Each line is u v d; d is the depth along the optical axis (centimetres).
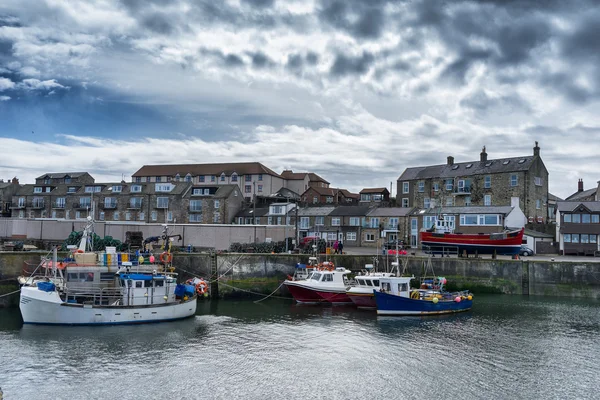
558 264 4131
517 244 4625
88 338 2583
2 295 3325
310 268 4009
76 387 1958
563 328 2988
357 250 5650
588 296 4022
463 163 7162
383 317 3294
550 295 4144
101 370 2144
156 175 9356
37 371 2108
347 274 4397
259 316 3275
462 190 6819
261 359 2342
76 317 2781
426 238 4975
